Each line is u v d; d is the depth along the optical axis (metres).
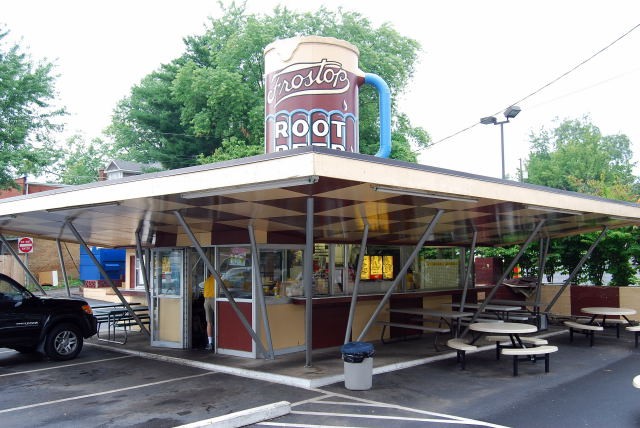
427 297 14.48
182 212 9.05
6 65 23.77
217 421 6.23
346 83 11.62
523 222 11.70
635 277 16.94
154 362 10.62
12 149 24.34
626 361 10.42
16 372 9.77
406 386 8.41
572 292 16.75
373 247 13.30
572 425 6.46
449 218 10.33
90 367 10.16
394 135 29.11
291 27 29.17
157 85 36.56
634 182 59.44
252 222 9.92
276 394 7.96
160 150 37.91
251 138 28.98
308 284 8.91
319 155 5.89
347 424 6.52
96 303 22.55
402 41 30.70
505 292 17.95
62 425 6.59
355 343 8.62
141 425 6.56
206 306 11.66
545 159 53.50
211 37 35.00
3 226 12.38
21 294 10.58
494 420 6.66
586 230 14.54
